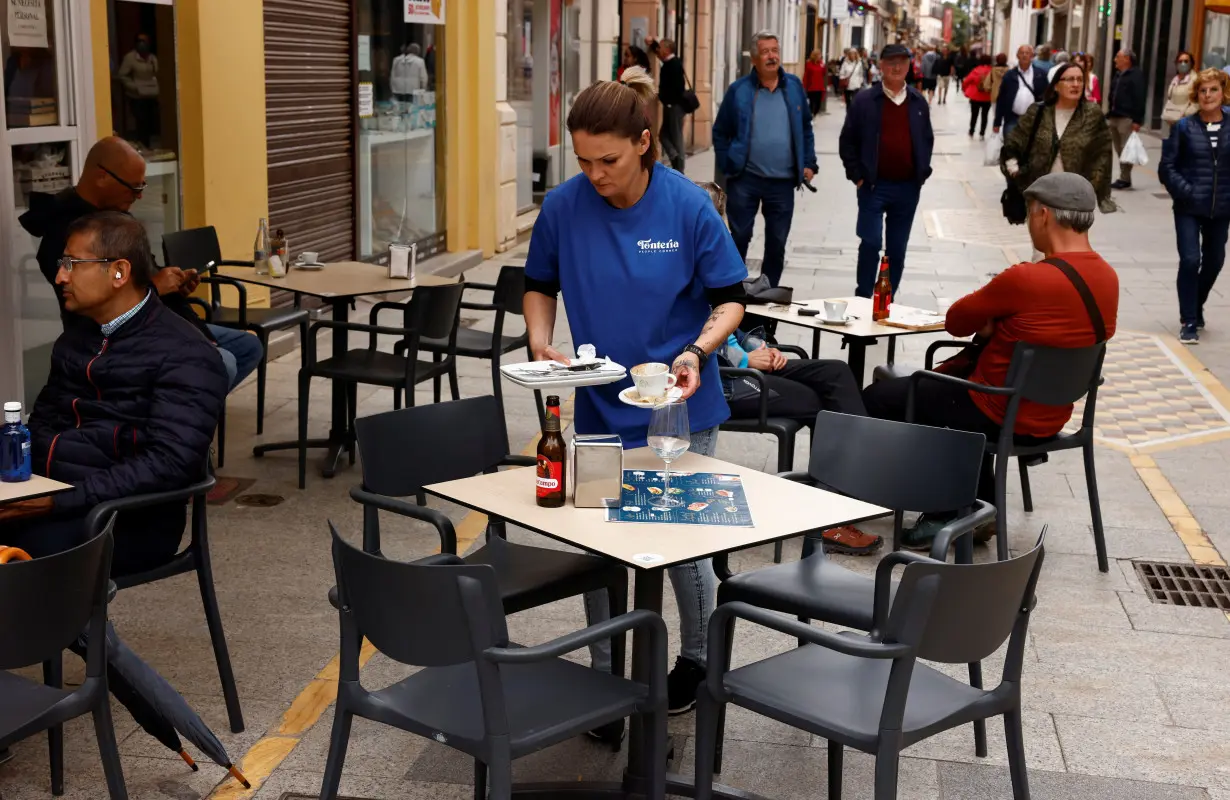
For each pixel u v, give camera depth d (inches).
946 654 114.1
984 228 620.4
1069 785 147.1
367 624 115.8
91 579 115.3
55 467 151.0
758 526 128.7
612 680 125.6
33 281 253.9
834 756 138.9
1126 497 249.4
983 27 4549.7
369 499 140.6
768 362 222.7
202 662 172.6
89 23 260.2
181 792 141.3
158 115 302.4
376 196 434.0
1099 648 183.3
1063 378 204.1
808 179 404.8
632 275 147.9
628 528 127.2
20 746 149.6
